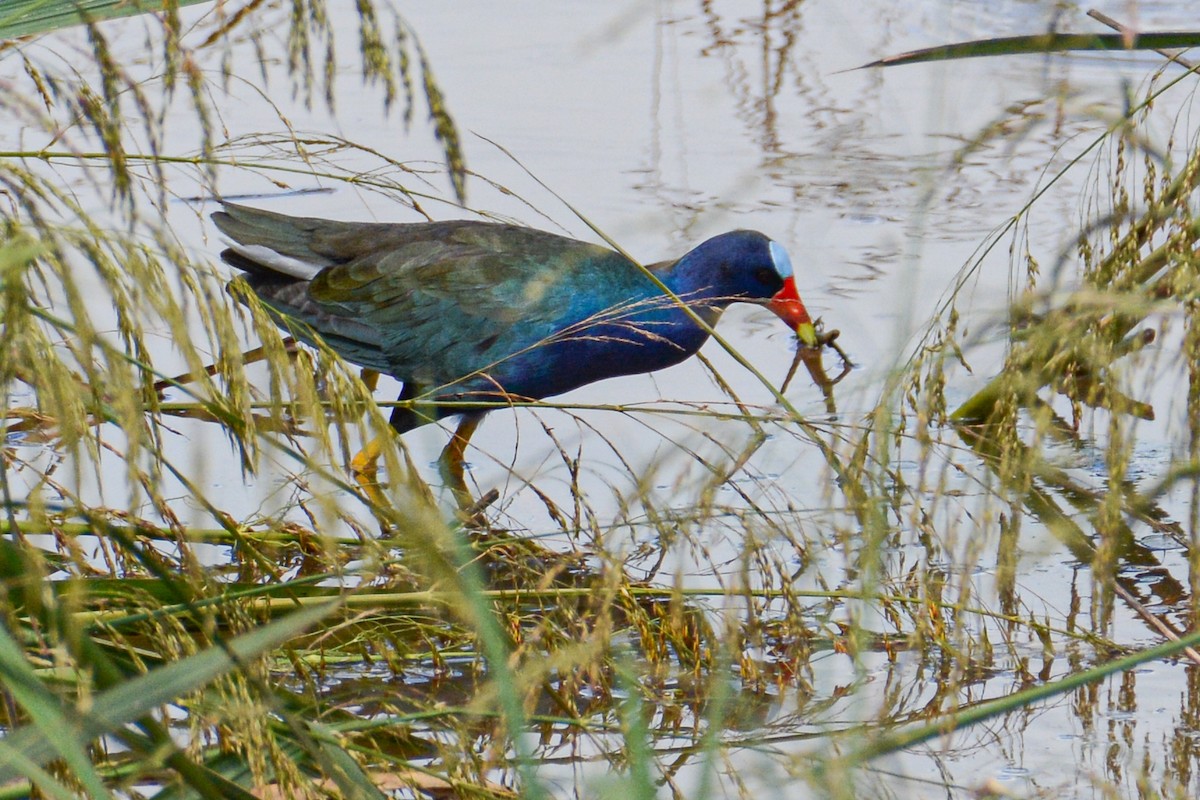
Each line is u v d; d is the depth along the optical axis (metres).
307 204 12.16
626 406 6.27
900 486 5.64
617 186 12.41
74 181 6.69
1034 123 4.93
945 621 6.86
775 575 7.52
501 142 13.38
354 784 4.26
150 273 3.67
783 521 6.20
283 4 6.68
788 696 6.47
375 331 9.50
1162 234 7.48
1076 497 8.23
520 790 5.05
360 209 12.06
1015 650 6.80
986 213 11.89
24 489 6.70
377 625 6.52
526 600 6.80
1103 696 6.55
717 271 9.87
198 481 4.43
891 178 12.41
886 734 5.27
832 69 14.77
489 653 3.24
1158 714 6.37
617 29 5.33
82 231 3.64
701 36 15.86
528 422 9.77
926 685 6.63
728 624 4.41
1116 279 5.28
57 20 4.84
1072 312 4.40
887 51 14.86
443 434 9.38
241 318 4.48
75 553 4.16
